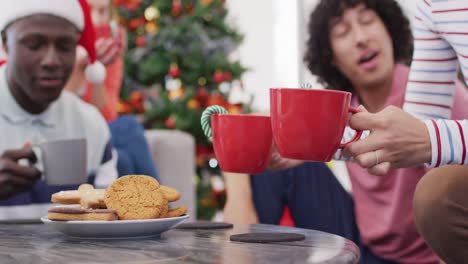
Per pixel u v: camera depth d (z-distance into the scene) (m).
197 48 4.51
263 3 6.14
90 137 2.16
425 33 1.51
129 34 4.58
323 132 1.06
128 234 1.12
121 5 4.45
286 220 2.06
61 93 2.11
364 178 1.91
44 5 1.89
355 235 1.98
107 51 2.85
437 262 1.85
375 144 1.14
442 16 1.39
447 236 1.28
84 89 2.53
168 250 1.03
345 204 2.00
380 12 1.93
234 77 4.59
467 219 1.26
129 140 2.56
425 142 1.16
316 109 1.05
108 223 1.09
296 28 5.88
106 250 1.03
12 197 1.90
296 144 1.07
